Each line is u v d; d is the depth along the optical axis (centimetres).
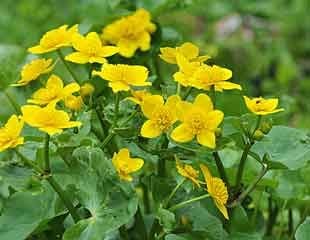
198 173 75
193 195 76
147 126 71
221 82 72
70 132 75
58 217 77
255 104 72
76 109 74
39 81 80
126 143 81
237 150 83
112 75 72
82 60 75
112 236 81
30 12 189
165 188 76
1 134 69
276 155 79
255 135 73
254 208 89
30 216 75
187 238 74
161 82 106
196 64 74
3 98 123
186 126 70
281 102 107
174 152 75
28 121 69
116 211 71
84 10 136
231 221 77
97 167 71
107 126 78
